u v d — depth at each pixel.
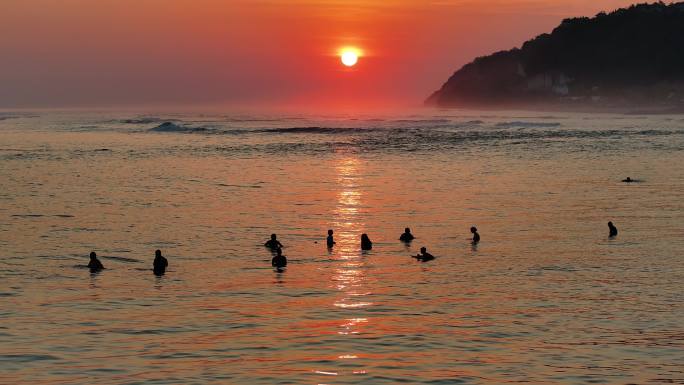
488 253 39.25
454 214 52.47
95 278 34.09
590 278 33.41
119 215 52.50
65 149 114.88
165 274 34.88
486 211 53.72
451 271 35.22
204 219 50.72
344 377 21.31
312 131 158.25
